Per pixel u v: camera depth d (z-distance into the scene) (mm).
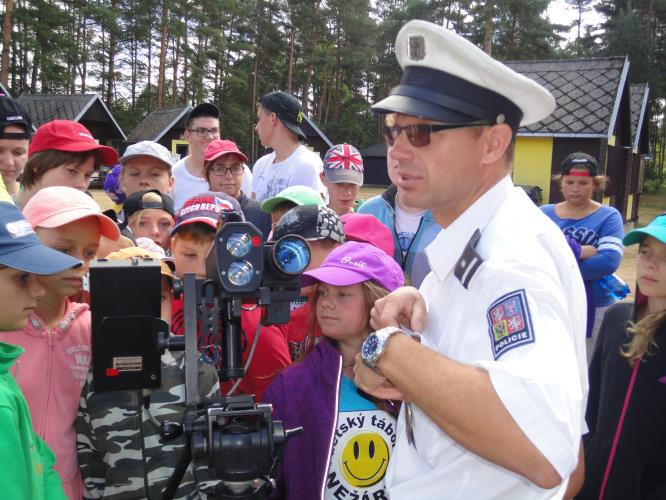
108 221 2162
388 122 1404
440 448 1346
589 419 2436
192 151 4879
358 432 1921
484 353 1212
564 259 1279
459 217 1361
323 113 54562
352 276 1961
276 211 3387
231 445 1300
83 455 1942
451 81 1246
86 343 1972
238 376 1455
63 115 27312
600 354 2420
